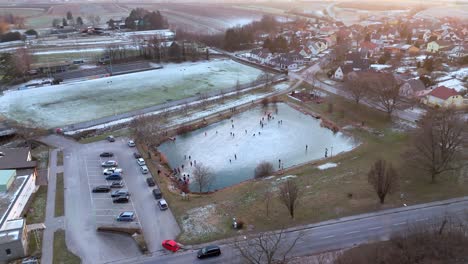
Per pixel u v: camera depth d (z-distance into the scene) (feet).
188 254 188.44
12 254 185.26
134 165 289.33
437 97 393.09
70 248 193.77
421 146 258.57
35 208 230.07
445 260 166.91
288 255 182.29
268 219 214.48
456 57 595.47
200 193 256.32
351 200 230.68
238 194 248.32
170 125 376.27
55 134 350.43
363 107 412.36
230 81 540.93
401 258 170.19
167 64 647.15
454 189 238.48
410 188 241.96
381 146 316.81
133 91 499.10
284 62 604.49
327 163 291.58
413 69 540.52
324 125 378.32
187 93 485.56
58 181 262.88
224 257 184.55
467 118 349.20
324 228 203.21
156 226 212.84
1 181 233.96
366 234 196.13
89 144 327.88
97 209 229.66
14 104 449.89
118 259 185.68
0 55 636.89
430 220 202.90
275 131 370.73
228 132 369.71
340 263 170.40
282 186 253.85
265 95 469.98
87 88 513.04
